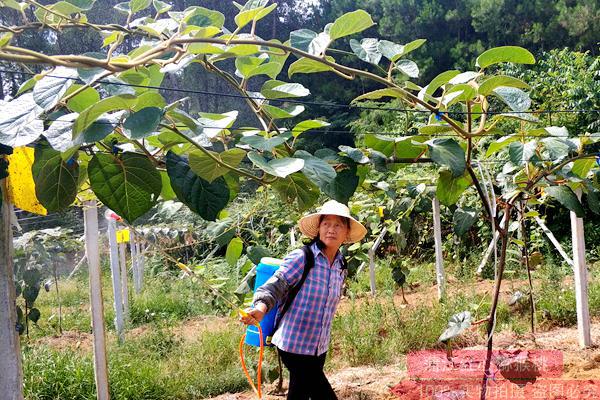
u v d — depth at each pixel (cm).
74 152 213
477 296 723
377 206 721
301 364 329
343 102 2070
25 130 187
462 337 589
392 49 265
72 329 781
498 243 927
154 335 632
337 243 328
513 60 252
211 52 227
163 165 238
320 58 247
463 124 323
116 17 1578
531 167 359
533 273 865
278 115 262
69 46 1541
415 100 270
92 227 393
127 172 221
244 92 262
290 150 269
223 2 2175
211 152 221
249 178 255
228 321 744
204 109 1930
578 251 535
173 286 975
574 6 2128
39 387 474
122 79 229
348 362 548
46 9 212
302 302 322
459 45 2095
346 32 250
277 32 2552
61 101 210
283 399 464
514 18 2108
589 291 725
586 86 1109
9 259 230
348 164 276
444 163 266
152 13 1616
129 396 479
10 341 228
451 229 1044
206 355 564
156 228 965
